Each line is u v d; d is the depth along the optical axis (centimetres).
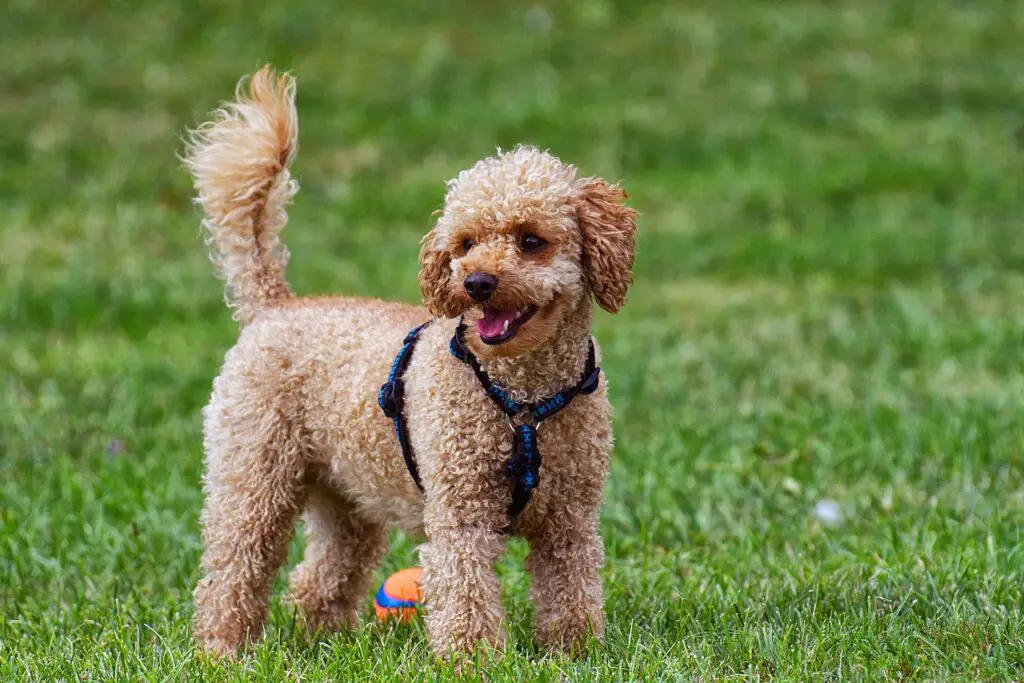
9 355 1441
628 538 967
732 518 1002
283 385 791
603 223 711
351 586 871
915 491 1036
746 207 2045
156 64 2495
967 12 2881
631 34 2727
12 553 938
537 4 2822
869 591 829
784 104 2445
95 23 2644
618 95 2470
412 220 2012
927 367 1366
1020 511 973
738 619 791
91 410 1266
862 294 1673
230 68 2500
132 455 1155
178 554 948
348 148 2255
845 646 736
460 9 2788
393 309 792
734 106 2439
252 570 802
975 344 1415
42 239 1877
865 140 2317
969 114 2425
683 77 2555
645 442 1175
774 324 1562
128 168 2134
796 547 948
